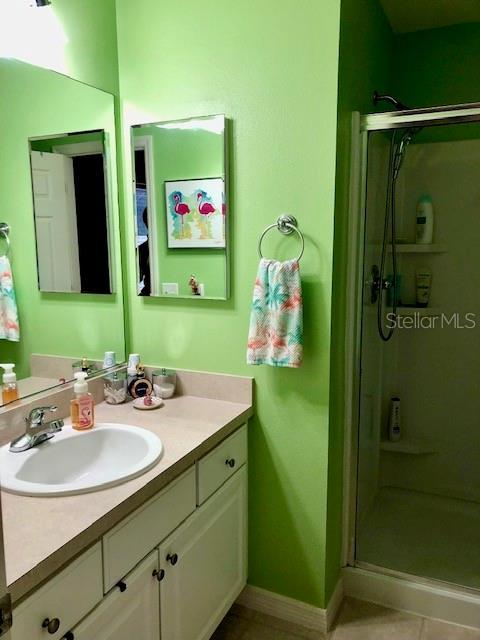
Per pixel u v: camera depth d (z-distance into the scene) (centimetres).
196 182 180
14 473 126
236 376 184
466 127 237
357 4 174
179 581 145
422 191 248
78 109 173
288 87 163
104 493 119
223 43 169
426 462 267
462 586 189
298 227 168
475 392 255
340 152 165
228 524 174
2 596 66
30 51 155
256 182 172
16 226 156
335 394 180
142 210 191
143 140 186
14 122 153
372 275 211
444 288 254
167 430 159
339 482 193
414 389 265
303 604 187
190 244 184
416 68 244
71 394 174
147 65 182
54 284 169
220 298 182
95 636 112
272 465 185
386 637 181
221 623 189
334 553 193
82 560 107
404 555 214
